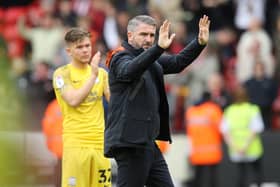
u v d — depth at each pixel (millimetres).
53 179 36844
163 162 23453
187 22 51531
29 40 52969
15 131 23734
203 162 42438
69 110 25875
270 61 49219
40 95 45938
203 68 48312
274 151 44625
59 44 51688
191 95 47500
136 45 22688
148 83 22656
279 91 48125
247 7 52188
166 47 21203
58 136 35688
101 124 26141
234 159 42375
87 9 53031
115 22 51438
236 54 50938
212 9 51656
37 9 55094
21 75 49594
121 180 22828
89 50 26234
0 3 56000
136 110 22422
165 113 23250
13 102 31000
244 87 45094
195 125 42469
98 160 25953
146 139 22469
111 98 22781
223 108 45312
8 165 22219
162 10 51312
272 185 44469
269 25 52438
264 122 46250
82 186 25828
